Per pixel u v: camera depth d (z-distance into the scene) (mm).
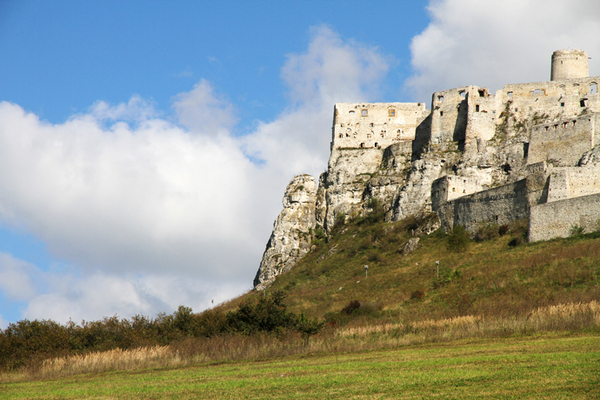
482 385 26281
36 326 53312
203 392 30141
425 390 26312
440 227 91250
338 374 32344
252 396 28078
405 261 83938
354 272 86625
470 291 61156
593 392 23703
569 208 71375
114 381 37156
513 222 80312
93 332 54906
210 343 49000
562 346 35656
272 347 46781
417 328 48188
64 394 32906
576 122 88188
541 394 23953
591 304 45125
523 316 46312
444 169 99062
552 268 60625
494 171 95688
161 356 46812
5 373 45281
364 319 59000
